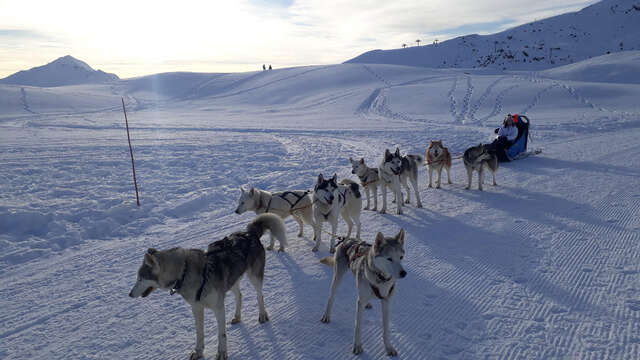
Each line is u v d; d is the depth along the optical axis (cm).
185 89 9681
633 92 4212
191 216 959
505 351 420
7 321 507
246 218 926
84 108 6319
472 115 3562
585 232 747
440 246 720
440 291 556
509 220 841
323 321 495
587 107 3691
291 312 521
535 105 3931
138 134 2752
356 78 7431
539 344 429
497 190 1097
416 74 7481
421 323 482
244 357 430
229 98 7162
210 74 11488
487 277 592
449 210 938
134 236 828
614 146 1695
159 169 1520
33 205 1012
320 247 750
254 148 2036
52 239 795
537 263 628
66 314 522
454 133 2461
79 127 3334
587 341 429
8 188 1214
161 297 568
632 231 736
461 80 5916
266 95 6956
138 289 393
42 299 562
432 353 425
